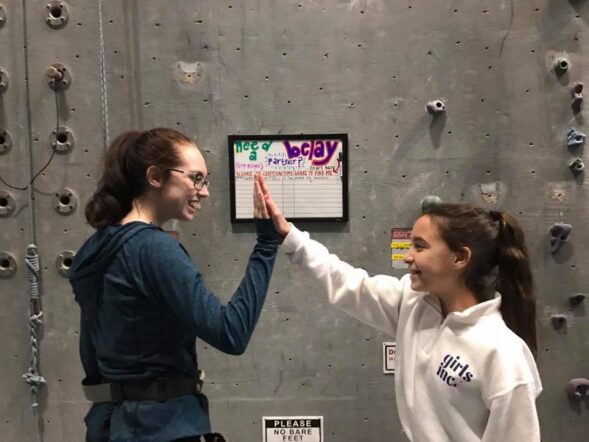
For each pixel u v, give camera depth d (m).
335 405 1.85
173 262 1.02
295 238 1.31
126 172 1.10
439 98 1.78
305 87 1.78
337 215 1.80
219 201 1.81
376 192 1.80
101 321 1.09
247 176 1.80
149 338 1.05
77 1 1.77
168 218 1.14
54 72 1.75
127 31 1.77
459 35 1.77
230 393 1.85
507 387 1.09
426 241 1.19
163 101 1.79
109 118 1.79
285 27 1.77
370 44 1.77
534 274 1.81
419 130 1.79
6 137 1.80
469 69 1.78
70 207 1.81
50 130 1.80
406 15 1.77
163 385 1.06
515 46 1.77
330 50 1.78
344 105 1.78
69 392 1.84
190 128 1.79
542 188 1.80
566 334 1.81
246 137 1.78
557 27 1.76
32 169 1.81
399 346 1.30
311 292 1.83
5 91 1.79
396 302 1.34
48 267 1.83
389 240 1.81
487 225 1.19
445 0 1.76
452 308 1.22
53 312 1.83
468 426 1.17
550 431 1.83
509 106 1.78
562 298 1.81
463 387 1.15
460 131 1.79
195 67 1.78
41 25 1.78
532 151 1.79
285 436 1.85
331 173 1.79
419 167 1.80
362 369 1.84
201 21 1.77
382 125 1.79
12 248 1.82
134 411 1.05
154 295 1.03
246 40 1.77
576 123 1.78
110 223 1.09
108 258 1.05
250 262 1.11
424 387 1.23
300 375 1.84
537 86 1.78
